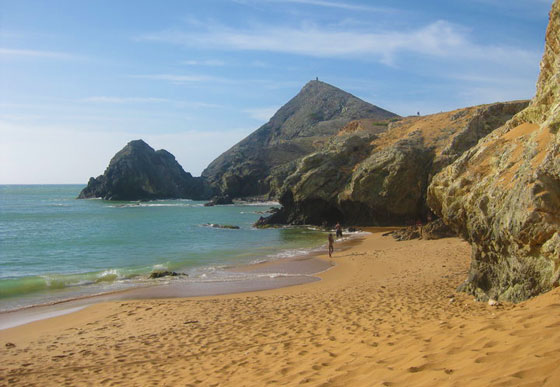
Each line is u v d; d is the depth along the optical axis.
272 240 35.19
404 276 15.68
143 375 7.02
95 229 46.16
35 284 17.92
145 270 20.94
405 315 8.80
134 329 10.80
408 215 43.44
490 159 10.09
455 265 16.94
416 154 43.12
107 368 7.71
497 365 3.97
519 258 7.56
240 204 97.00
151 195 113.06
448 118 49.53
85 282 18.36
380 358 5.37
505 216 7.87
